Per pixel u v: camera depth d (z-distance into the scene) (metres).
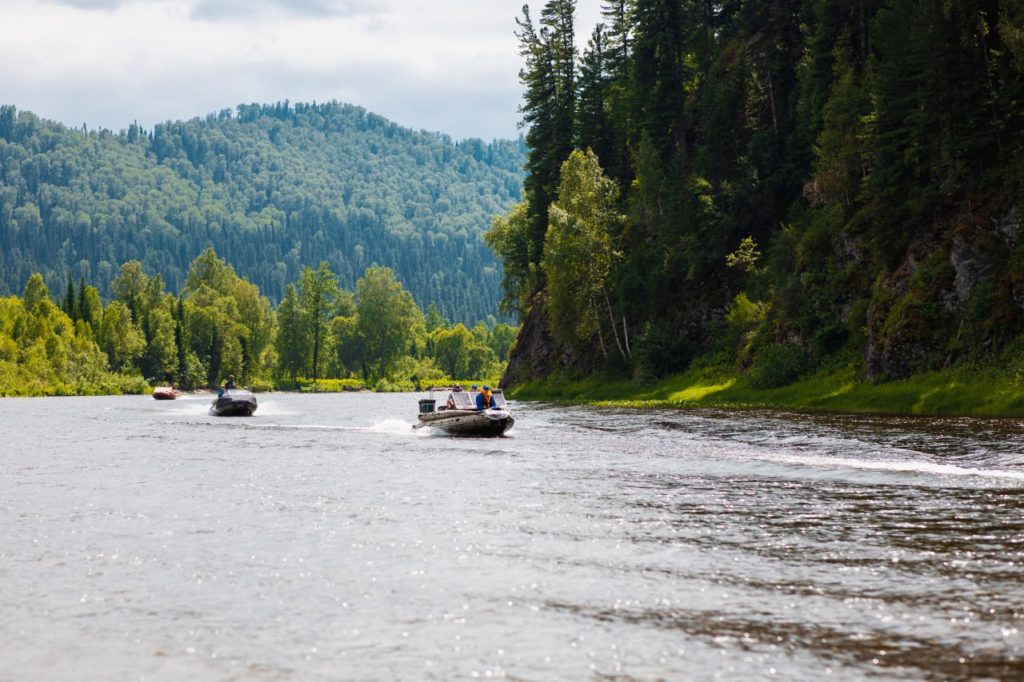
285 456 48.62
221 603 19.44
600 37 148.00
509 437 58.59
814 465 39.25
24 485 37.38
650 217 118.44
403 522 27.75
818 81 103.19
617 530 26.06
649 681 14.73
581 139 141.88
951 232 73.62
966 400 63.72
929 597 18.66
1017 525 25.44
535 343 137.75
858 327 81.44
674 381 104.75
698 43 132.50
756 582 20.20
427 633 17.30
